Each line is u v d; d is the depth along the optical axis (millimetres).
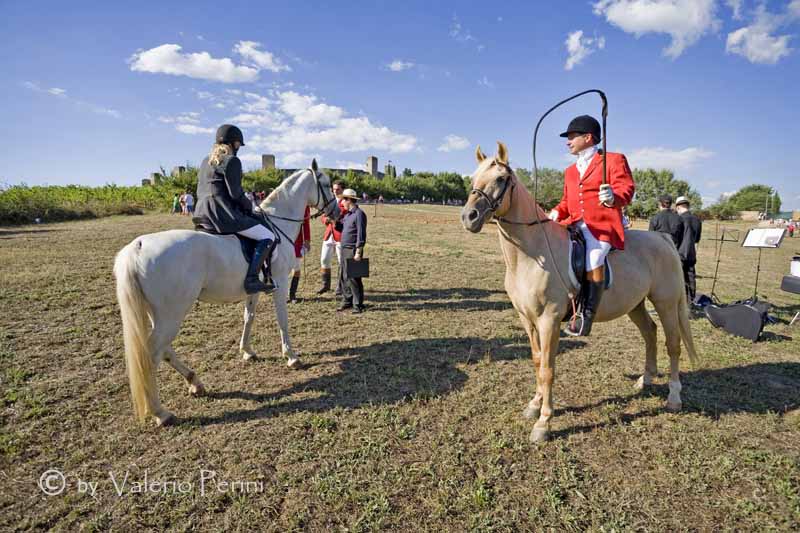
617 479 2844
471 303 7492
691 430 3459
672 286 3701
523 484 2787
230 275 3848
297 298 7566
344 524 2430
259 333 5672
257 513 2477
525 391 4105
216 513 2498
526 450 3164
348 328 5980
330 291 8188
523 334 5801
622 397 4031
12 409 3482
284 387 4102
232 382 4191
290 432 3311
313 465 2918
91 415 3467
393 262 11625
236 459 2973
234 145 4102
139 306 3174
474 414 3658
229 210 3869
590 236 3309
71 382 4012
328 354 5000
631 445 3236
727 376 4508
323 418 3490
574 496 2676
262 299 7465
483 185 2934
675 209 7641
